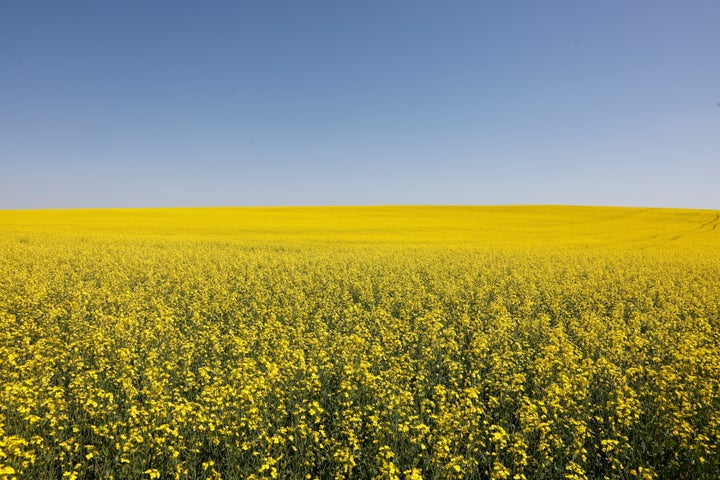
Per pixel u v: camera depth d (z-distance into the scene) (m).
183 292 16.75
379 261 25.25
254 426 6.28
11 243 31.97
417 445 6.49
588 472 6.52
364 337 10.78
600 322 12.14
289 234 44.09
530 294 16.95
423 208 78.94
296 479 5.94
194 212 68.81
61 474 6.05
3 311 11.96
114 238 37.44
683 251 33.69
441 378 9.02
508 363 8.93
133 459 5.99
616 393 7.84
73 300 13.89
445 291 16.81
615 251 33.16
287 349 8.91
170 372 8.77
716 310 14.27
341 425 6.76
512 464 6.44
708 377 8.35
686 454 6.44
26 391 6.72
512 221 59.34
